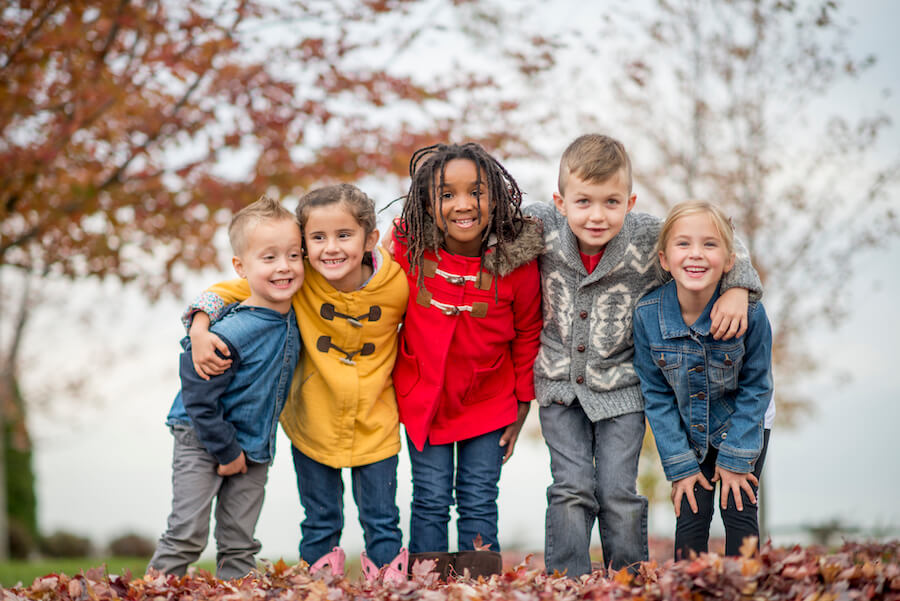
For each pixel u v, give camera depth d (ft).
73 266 22.02
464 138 21.65
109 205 20.77
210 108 20.49
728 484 10.71
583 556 11.23
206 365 10.61
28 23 19.19
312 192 11.31
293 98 20.59
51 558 52.49
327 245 11.02
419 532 11.65
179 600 8.73
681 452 10.95
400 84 21.27
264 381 11.03
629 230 11.43
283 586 8.54
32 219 21.34
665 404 11.17
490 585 8.38
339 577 8.52
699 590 7.52
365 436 11.57
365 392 11.46
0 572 20.43
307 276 11.52
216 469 11.02
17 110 19.94
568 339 11.64
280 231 10.89
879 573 8.05
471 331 11.57
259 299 11.12
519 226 11.40
